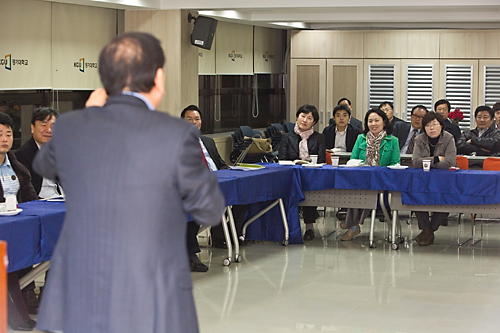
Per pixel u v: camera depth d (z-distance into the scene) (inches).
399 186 224.4
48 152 72.6
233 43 415.5
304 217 253.6
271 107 469.1
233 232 213.9
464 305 165.9
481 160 282.8
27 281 144.6
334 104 445.7
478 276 195.3
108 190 66.1
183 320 67.3
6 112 265.1
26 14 267.1
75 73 293.7
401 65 436.5
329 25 446.3
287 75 463.8
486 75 428.8
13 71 263.1
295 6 294.4
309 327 148.9
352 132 314.3
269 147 350.3
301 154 265.4
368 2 291.0
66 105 295.1
